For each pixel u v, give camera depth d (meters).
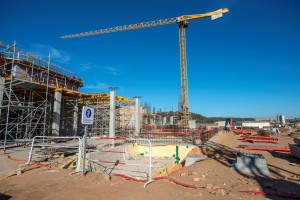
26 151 13.25
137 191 5.80
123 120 33.50
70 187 6.08
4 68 18.56
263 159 9.64
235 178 8.45
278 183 7.57
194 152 16.56
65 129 27.56
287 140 27.48
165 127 35.59
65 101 28.06
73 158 10.59
